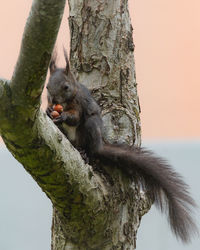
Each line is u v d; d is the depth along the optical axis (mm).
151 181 10086
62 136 7625
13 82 6719
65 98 10828
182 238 9758
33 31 6293
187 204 9906
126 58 10453
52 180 7824
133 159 9914
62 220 8844
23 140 7148
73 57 10797
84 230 8852
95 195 8523
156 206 10070
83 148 10656
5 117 6883
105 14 10484
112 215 9062
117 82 10352
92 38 10516
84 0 10609
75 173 7965
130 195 9500
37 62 6508
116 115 10195
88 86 10539
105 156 9938
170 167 10219
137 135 10297
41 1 6062
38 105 6926
